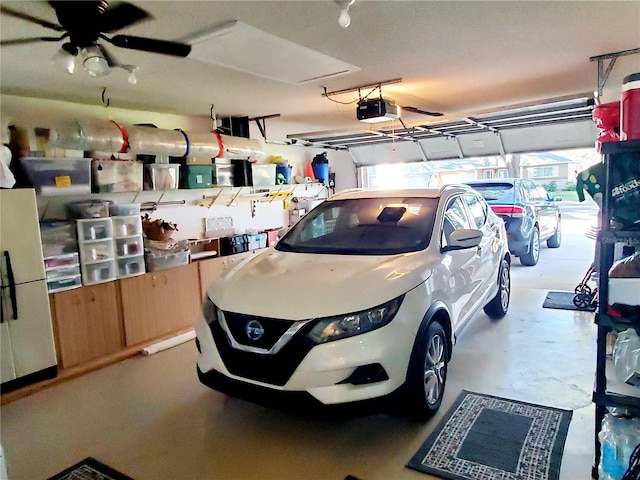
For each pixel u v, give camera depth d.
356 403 2.31
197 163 5.35
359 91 4.51
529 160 13.83
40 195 3.82
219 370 2.57
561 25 2.86
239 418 2.89
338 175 8.98
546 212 8.12
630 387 2.01
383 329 2.38
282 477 2.28
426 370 2.68
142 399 3.24
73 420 2.96
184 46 2.40
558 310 4.86
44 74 3.50
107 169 4.34
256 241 5.98
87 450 2.59
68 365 3.78
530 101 5.50
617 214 1.86
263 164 6.45
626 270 1.88
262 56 3.24
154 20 2.54
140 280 4.36
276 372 2.38
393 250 3.06
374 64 3.59
